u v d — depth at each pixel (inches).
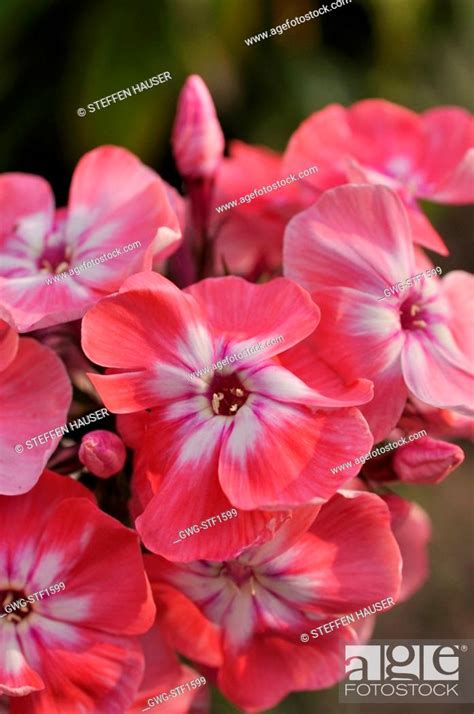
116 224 8.4
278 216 9.1
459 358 8.2
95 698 7.6
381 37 14.4
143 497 7.5
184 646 7.8
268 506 7.3
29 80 13.4
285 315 7.7
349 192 8.0
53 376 7.7
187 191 9.0
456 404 7.8
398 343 7.9
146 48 12.5
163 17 12.4
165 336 7.7
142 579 7.4
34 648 7.6
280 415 7.6
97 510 7.4
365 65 15.0
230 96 14.2
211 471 7.6
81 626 7.6
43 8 12.3
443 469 7.9
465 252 20.3
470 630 16.3
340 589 7.7
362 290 7.9
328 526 7.7
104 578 7.5
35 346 7.7
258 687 7.9
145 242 8.2
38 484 7.6
